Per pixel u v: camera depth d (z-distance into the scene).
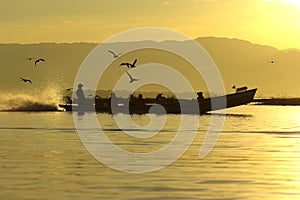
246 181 29.28
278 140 50.56
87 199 25.05
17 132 57.53
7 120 76.81
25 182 28.59
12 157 37.41
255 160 36.91
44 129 61.69
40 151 40.75
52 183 28.41
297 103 165.12
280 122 77.56
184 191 26.75
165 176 30.67
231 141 49.78
